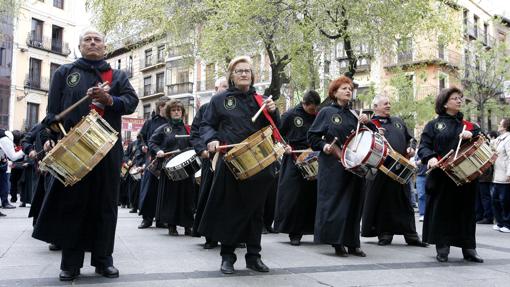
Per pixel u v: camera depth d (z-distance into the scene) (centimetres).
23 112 4109
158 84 4784
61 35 4403
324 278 450
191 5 1775
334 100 621
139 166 1115
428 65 3027
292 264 521
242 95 484
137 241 680
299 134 701
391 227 688
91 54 453
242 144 439
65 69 450
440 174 560
